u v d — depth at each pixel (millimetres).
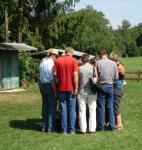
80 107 11734
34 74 33250
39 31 39906
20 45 29031
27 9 38281
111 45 97750
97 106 11938
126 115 15047
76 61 11742
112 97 11992
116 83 12078
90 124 11758
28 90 26938
